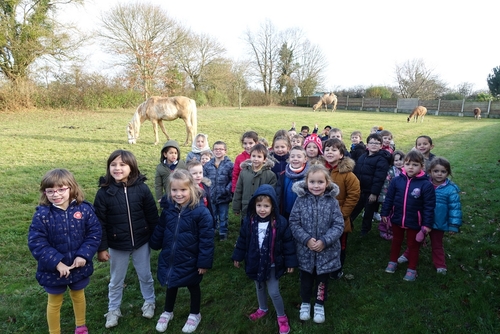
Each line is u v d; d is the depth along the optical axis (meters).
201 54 34.59
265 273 2.66
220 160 4.43
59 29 21.06
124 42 27.12
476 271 3.48
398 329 2.69
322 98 33.50
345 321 2.80
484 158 9.67
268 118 22.55
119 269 2.81
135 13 26.67
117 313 2.86
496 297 3.00
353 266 3.69
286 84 44.62
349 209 3.31
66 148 10.25
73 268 2.46
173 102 11.38
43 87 22.23
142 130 15.27
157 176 4.41
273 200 2.69
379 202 4.46
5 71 20.59
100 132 13.79
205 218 2.71
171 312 2.83
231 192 4.21
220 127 16.94
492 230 4.42
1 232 4.41
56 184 2.38
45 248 2.35
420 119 26.42
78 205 2.52
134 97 26.80
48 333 2.70
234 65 35.53
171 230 2.73
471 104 31.30
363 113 33.19
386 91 42.19
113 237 2.73
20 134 12.65
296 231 2.83
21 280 3.42
